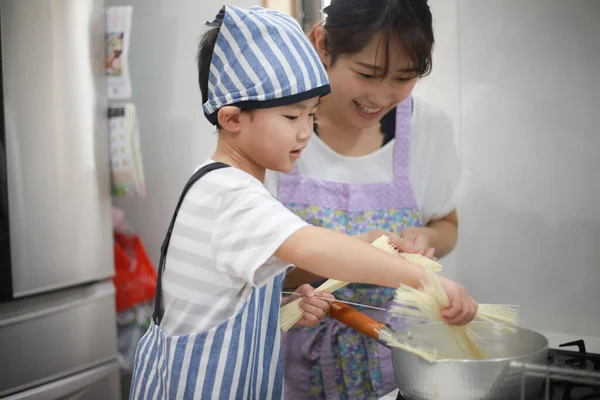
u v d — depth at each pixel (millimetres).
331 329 1130
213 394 841
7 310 1415
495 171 1118
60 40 1521
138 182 1668
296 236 752
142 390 913
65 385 1522
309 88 822
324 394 1155
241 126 847
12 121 1398
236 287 847
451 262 1170
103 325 1652
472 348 833
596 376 750
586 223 1059
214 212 822
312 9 1180
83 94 1582
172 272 882
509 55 1077
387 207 1138
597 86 1014
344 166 1140
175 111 1914
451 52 1119
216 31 875
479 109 1114
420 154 1141
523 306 1131
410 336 850
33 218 1445
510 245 1126
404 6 944
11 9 1400
